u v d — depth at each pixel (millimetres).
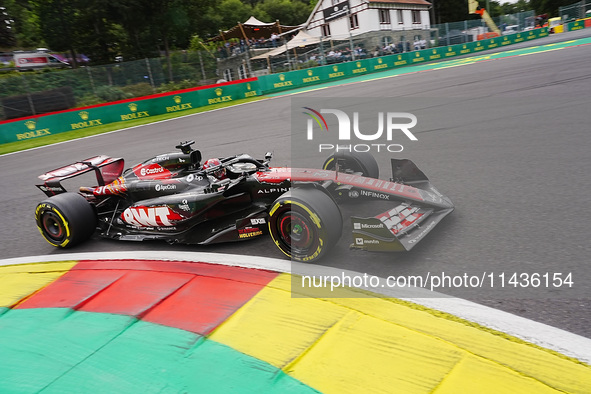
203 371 2580
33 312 3508
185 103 19281
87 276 4051
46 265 4449
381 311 2902
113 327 3146
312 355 2586
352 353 2551
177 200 4449
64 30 32344
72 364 2812
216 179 4617
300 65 26609
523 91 10711
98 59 34344
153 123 16203
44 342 3080
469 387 2199
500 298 2887
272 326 2906
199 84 23344
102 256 4508
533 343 2441
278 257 3908
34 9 32625
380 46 29281
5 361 2934
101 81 21000
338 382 2355
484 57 23953
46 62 31938
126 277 3916
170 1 32281
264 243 4266
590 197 4168
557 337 2469
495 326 2617
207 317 3115
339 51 28047
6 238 5484
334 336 2721
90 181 8156
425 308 2875
